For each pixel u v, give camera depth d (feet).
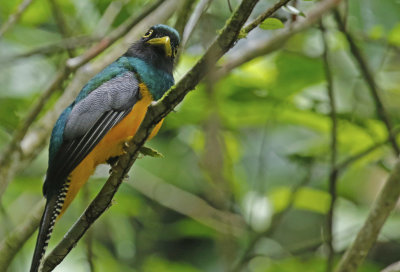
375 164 39.70
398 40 38.47
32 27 43.39
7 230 33.58
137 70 31.27
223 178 22.98
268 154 44.80
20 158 32.22
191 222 42.47
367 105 40.24
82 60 32.55
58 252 25.11
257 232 36.86
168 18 34.30
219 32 21.85
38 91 40.45
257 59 40.73
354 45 35.01
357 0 38.63
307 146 40.75
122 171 23.63
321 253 40.34
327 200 41.50
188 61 38.09
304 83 39.55
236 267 34.55
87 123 29.30
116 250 45.06
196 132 43.60
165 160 46.57
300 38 41.70
